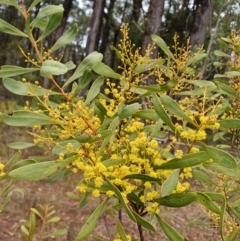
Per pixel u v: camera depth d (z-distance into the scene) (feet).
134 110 1.45
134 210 1.57
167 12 9.79
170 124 1.39
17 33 1.48
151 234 4.31
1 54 17.67
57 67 1.21
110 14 16.61
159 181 1.42
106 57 21.91
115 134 1.60
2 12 19.77
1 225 4.91
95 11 11.77
